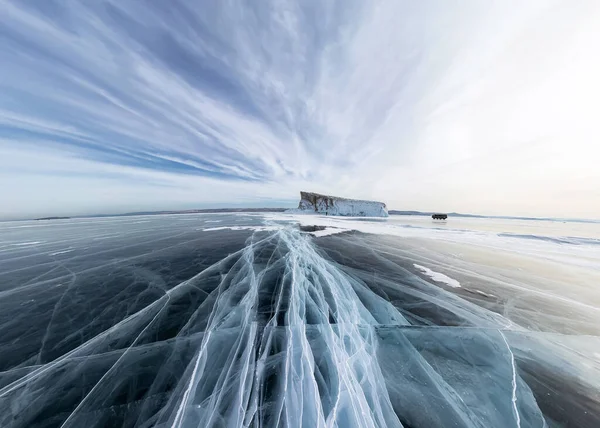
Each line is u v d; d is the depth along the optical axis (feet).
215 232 43.29
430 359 10.14
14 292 16.02
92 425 7.10
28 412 7.48
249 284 17.78
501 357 10.24
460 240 38.52
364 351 10.59
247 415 7.60
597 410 7.68
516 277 20.12
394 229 52.70
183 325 12.28
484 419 7.49
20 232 45.88
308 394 8.41
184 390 8.36
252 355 10.19
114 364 9.46
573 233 53.42
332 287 17.63
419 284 18.47
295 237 38.19
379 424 7.42
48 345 10.57
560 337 11.63
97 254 26.16
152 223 62.69
